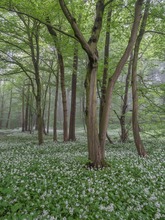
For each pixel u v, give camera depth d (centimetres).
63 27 1589
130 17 1289
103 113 927
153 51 1797
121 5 1187
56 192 606
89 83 898
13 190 599
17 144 1778
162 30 1333
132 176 782
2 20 1387
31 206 521
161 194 624
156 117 1596
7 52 1778
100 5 922
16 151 1355
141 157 1089
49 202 536
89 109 889
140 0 972
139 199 589
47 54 2450
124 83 2023
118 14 1233
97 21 916
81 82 2792
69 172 795
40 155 1203
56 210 501
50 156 1135
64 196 583
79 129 4066
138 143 1146
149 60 2020
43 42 1758
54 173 803
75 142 1827
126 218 481
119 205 548
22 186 659
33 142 1945
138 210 520
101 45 1738
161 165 940
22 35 1559
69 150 1391
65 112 1961
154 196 595
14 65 1973
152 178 746
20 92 3856
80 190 638
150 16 1246
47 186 661
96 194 608
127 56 953
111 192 624
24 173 773
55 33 1491
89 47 853
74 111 2028
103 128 915
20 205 507
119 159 1018
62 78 1922
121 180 727
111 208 506
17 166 905
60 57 1864
